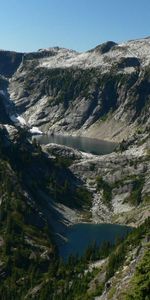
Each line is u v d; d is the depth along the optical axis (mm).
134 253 103375
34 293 150375
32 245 193000
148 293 53250
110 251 161625
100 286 114625
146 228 136875
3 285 164125
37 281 161375
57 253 191875
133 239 131125
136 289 54094
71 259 166250
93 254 164375
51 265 169250
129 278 88812
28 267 178250
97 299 104000
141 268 56375
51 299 139750
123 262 113188
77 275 149500
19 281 167000
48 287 146375
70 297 127625
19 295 154125
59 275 158875
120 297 81875
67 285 139375
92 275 135875
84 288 126688
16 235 196750
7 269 175000
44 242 199750
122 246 132125
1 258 180625
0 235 195125
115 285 93562
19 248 187000
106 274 120312
